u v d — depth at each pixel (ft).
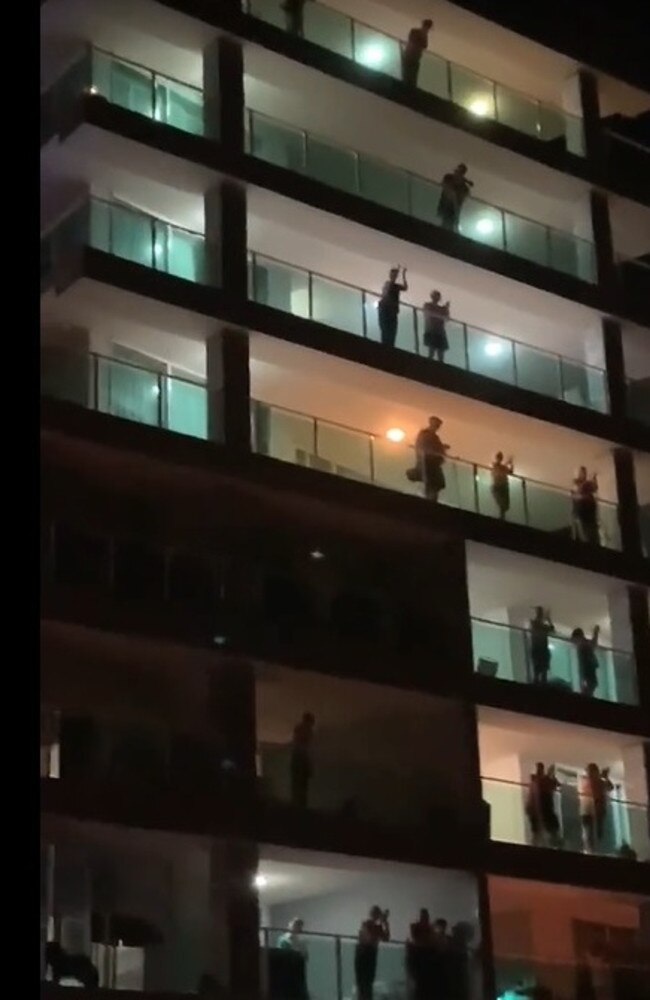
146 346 85.05
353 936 78.38
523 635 94.22
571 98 106.22
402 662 84.99
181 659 78.89
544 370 102.58
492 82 105.09
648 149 107.24
